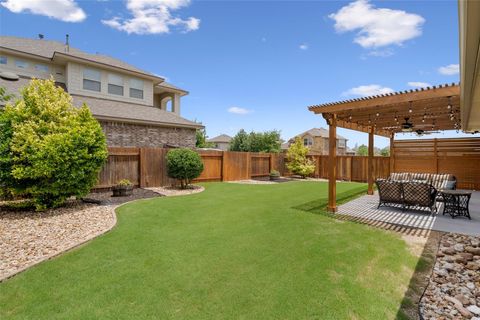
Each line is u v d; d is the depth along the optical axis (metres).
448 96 5.30
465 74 3.10
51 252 4.11
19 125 6.18
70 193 7.06
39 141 6.20
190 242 4.62
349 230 5.52
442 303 2.93
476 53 2.55
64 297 2.92
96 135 7.43
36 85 6.93
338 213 7.13
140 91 16.20
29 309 2.71
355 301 2.90
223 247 4.41
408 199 7.25
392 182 7.45
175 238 4.82
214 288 3.13
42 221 5.80
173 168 10.96
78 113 7.32
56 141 6.35
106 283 3.21
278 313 2.68
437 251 4.40
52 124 6.53
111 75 14.95
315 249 4.38
